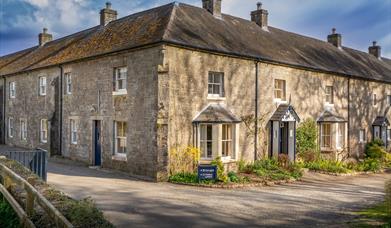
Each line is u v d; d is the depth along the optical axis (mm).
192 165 17250
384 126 29875
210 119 17266
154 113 16547
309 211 11523
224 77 18641
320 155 23812
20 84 28234
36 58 27688
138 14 21562
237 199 12953
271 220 10312
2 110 30828
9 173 9547
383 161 26406
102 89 19594
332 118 24000
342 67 26484
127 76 18047
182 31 17734
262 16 25328
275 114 20953
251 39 22000
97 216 6832
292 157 21766
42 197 7074
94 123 20438
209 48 17562
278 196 13836
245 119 19516
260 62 20328
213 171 15828
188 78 17203
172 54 16641
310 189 15891
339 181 18797
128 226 9250
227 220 10156
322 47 29094
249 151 19719
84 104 20938
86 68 20844
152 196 12891
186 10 20297
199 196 13219
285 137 22078
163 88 16406
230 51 18500
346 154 26344
